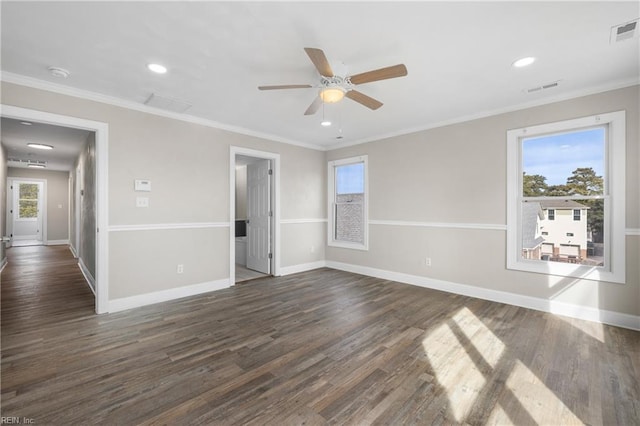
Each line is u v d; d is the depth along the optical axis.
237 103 3.38
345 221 5.50
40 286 4.24
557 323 2.90
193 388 1.87
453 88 2.96
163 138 3.61
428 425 1.56
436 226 4.14
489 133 3.63
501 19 1.90
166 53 2.30
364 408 1.69
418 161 4.32
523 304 3.39
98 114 3.13
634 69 2.57
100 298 3.15
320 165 5.67
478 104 3.41
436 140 4.12
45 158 6.72
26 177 8.60
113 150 3.23
